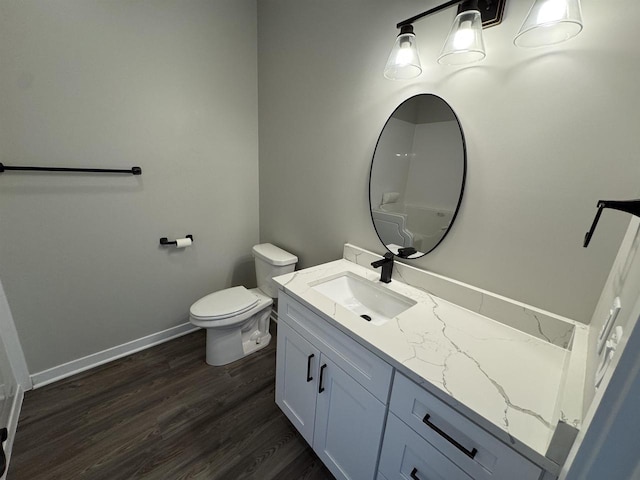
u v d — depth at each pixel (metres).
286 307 1.29
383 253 1.48
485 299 1.08
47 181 1.47
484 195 1.06
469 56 1.00
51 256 1.56
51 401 1.55
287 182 2.04
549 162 0.90
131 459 1.28
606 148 0.80
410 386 0.80
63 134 1.47
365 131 1.45
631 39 0.73
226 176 2.14
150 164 1.78
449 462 0.74
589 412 0.42
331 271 1.47
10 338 1.51
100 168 1.60
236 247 2.35
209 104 1.94
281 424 1.48
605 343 0.52
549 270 0.95
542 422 0.63
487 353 0.87
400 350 0.86
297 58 1.75
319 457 1.29
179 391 1.67
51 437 1.36
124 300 1.87
